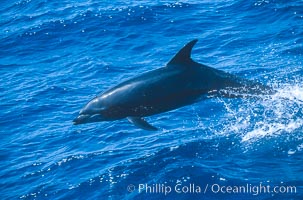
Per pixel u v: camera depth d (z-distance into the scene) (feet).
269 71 194.80
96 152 156.04
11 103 194.29
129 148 155.84
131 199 131.13
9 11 289.74
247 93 131.75
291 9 241.55
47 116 183.73
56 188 140.97
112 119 129.80
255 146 147.13
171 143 155.02
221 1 263.49
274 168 136.46
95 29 250.16
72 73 214.90
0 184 147.13
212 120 165.07
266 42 219.41
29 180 147.13
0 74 222.69
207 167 139.33
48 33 252.83
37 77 215.51
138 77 129.39
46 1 291.17
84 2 281.74
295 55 205.36
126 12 259.80
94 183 139.64
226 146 149.18
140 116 128.57
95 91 198.70
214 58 212.02
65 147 162.40
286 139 147.84
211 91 129.49
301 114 156.97
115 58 224.53
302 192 125.90
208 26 241.76
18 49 244.42
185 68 129.18
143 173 140.46
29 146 165.68
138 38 239.50
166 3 266.77
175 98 127.65
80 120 130.72
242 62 205.05
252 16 243.60
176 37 236.84
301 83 184.03
